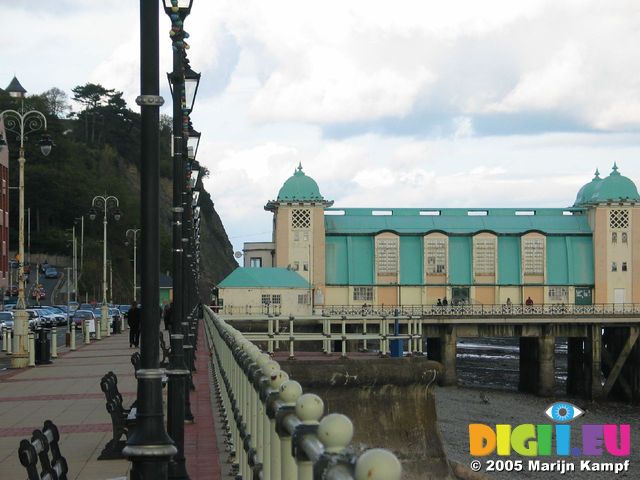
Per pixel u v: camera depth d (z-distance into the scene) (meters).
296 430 5.75
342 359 35.00
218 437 19.50
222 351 22.94
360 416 34.38
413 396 35.03
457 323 89.19
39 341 40.81
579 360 91.88
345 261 109.38
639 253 111.25
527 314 89.06
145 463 8.10
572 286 110.94
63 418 22.42
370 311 92.31
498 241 111.50
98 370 37.12
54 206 155.88
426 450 34.66
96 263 145.12
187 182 23.81
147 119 8.13
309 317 39.50
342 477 4.24
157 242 8.13
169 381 14.70
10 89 177.50
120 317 80.19
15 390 29.38
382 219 111.88
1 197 108.12
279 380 8.00
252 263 115.69
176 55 16.52
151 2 8.15
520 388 89.94
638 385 90.94
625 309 104.44
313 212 108.06
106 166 199.12
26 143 161.62
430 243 110.25
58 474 10.80
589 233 112.44
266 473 8.40
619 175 112.19
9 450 17.69
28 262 139.50
